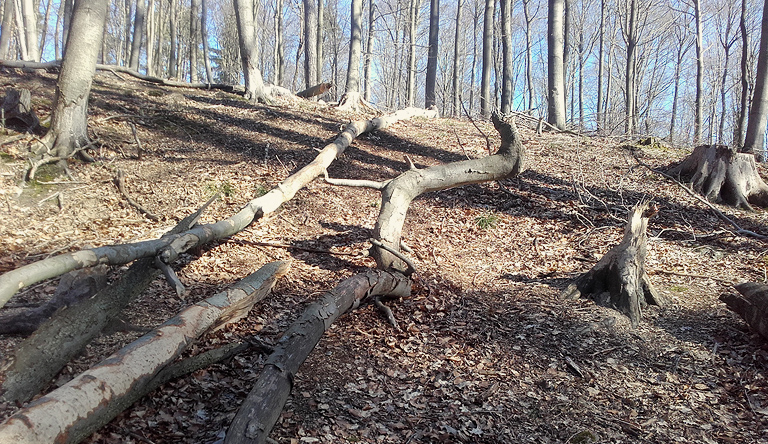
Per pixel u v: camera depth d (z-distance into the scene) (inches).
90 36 333.1
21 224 261.9
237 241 281.0
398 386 171.9
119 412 128.7
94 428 118.4
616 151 482.3
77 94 333.4
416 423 153.2
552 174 413.4
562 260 280.2
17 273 130.1
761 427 153.2
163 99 514.6
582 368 185.2
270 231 302.5
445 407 161.9
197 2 1144.2
